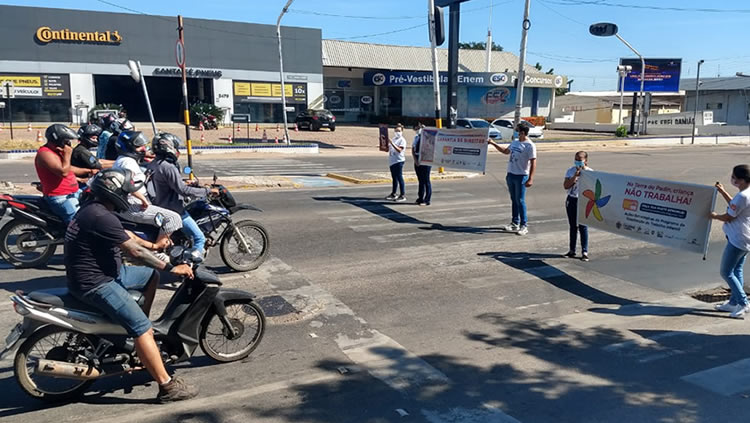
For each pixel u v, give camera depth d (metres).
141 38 40.69
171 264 4.74
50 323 4.29
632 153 33.41
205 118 40.31
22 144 25.80
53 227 7.75
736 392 4.89
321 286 7.55
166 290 7.10
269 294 7.20
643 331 6.25
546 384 5.00
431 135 13.39
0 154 23.39
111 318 4.45
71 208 7.71
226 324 5.16
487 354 5.60
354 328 6.19
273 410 4.50
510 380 5.06
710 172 22.78
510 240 10.34
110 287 4.34
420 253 9.32
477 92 52.91
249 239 8.15
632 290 7.71
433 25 19.16
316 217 11.93
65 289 4.56
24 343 4.38
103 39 39.53
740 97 62.78
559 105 67.06
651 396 4.80
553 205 14.21
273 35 45.16
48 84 38.44
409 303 7.00
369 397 4.73
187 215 7.24
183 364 5.28
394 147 13.91
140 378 5.02
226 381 4.98
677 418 4.45
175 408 4.52
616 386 4.98
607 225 8.59
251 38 44.34
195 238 7.25
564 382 5.04
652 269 8.71
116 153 9.37
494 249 9.67
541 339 5.99
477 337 6.02
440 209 13.24
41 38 37.81
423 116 52.94
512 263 8.84
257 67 44.88
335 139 38.03
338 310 6.71
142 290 4.96
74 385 4.64
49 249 7.98
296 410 4.50
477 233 10.84
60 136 7.39
